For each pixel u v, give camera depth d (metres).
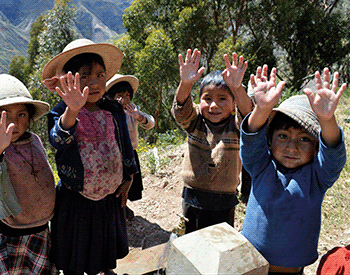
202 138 2.48
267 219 1.72
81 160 2.26
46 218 2.38
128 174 2.60
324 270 1.51
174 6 22.58
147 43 21.11
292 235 1.69
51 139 2.09
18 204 2.18
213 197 2.47
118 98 3.42
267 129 1.87
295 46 22.52
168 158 6.20
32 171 2.32
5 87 2.21
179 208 4.59
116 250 2.62
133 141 3.73
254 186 1.83
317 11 21.59
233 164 2.43
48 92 17.16
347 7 23.69
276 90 1.52
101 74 2.34
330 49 22.16
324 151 1.55
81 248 2.39
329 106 1.41
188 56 2.16
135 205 4.73
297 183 1.68
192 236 1.28
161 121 24.80
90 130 2.30
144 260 2.98
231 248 1.18
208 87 2.38
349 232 3.55
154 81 20.53
